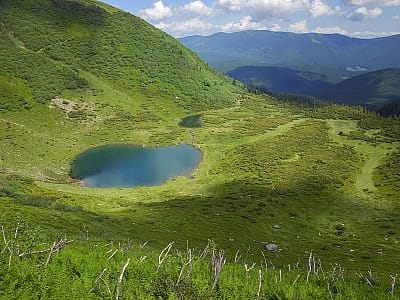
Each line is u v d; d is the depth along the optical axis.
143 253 21.28
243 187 126.69
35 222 45.88
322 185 133.12
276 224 96.56
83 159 150.12
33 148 146.25
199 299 15.24
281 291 16.41
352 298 15.99
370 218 107.44
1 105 175.50
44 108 188.62
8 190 74.88
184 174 140.25
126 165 146.38
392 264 70.38
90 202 96.75
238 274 18.52
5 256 16.67
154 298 14.95
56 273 15.53
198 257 19.92
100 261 17.47
